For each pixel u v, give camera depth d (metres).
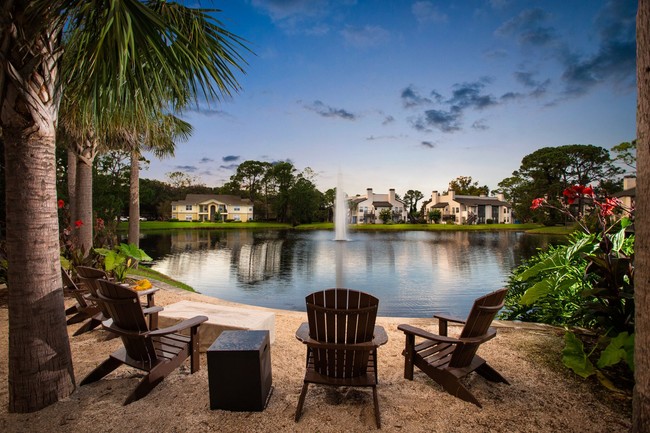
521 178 62.44
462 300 10.84
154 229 55.16
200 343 3.98
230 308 4.67
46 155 2.74
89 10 2.61
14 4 2.44
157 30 2.93
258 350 2.69
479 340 2.85
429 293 11.80
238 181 85.94
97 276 4.12
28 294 2.71
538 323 4.92
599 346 3.91
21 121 2.60
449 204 80.69
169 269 17.00
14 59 2.51
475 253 24.22
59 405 2.81
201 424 2.56
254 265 18.48
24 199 2.68
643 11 1.98
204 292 11.92
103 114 3.24
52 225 2.82
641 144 2.00
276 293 11.80
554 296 5.21
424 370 3.17
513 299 5.87
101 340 4.46
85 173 10.45
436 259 20.98
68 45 2.88
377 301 2.58
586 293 3.57
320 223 74.06
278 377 3.39
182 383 3.21
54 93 2.77
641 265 2.02
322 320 2.65
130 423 2.57
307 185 72.44
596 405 2.85
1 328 4.93
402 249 27.00
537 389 3.12
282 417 2.66
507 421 2.62
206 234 45.81
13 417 2.65
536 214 58.25
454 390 2.97
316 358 2.78
